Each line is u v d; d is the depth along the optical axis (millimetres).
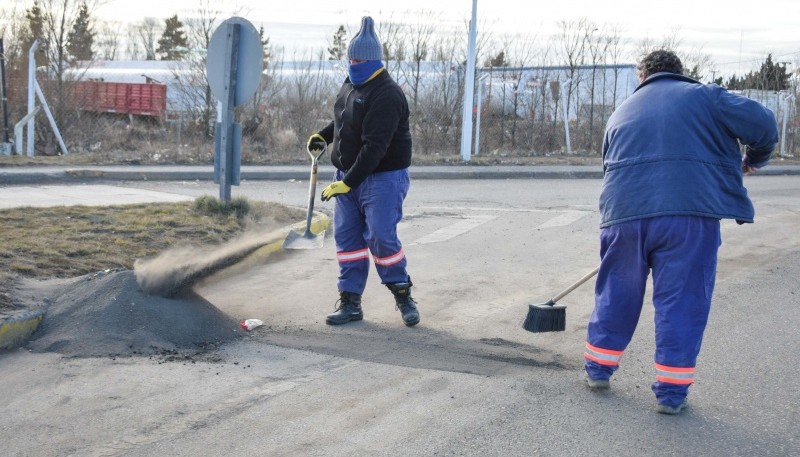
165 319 5188
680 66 4430
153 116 21156
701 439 3803
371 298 6672
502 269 7926
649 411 4152
